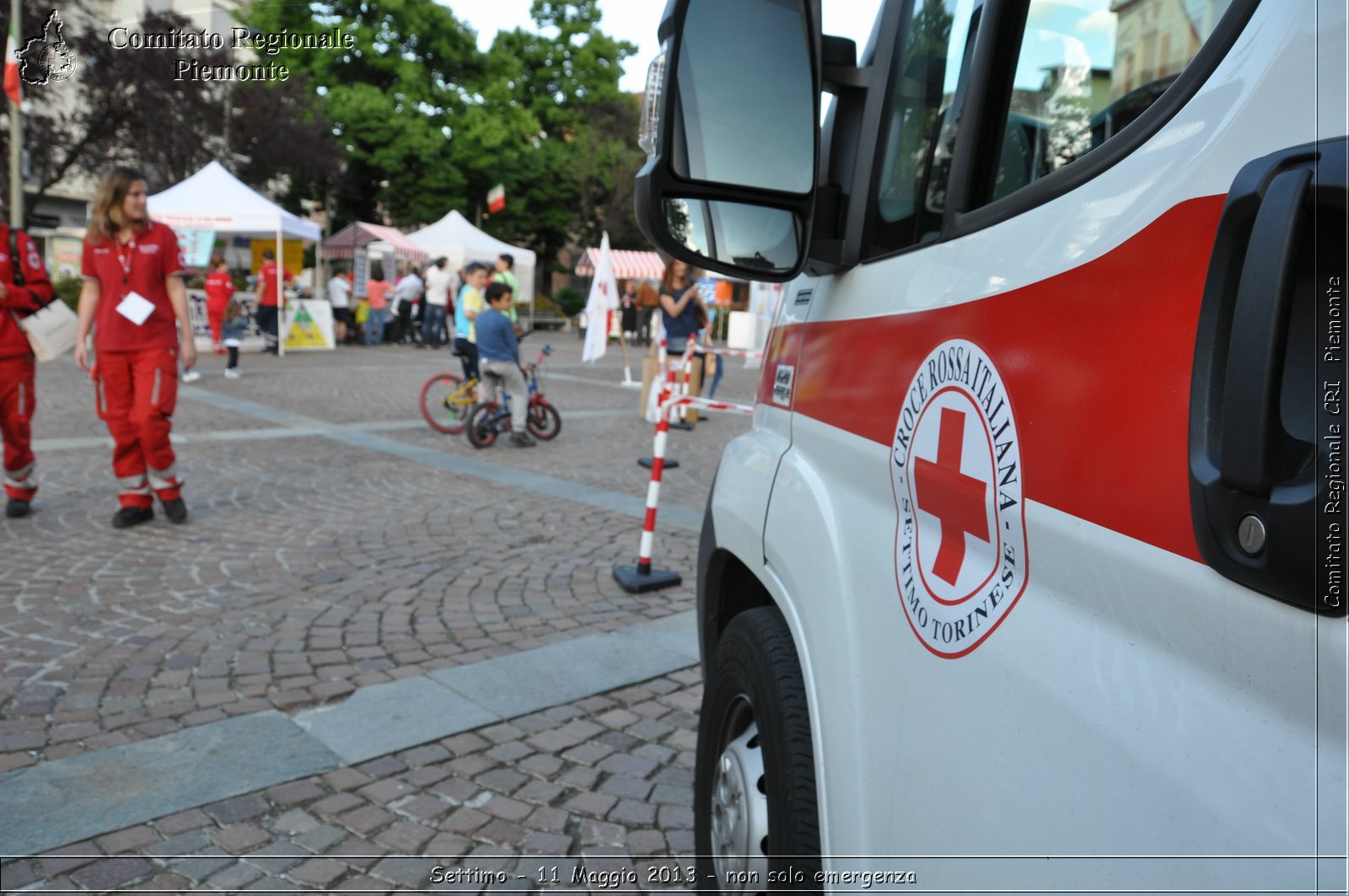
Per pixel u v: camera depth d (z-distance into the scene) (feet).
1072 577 3.12
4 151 63.36
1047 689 3.14
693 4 5.07
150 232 17.52
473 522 19.92
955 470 3.90
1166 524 2.70
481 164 106.93
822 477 5.51
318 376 47.85
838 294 5.65
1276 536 2.29
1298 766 2.23
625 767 9.90
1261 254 2.36
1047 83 4.37
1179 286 2.79
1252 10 2.81
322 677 11.77
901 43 5.36
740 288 93.25
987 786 3.40
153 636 12.87
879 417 4.75
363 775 9.49
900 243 4.94
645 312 88.02
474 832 8.63
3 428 18.28
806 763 5.40
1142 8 3.82
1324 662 2.19
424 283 73.36
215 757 9.67
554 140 122.93
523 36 121.70
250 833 8.43
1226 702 2.46
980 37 4.48
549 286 141.28
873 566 4.59
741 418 38.37
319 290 72.95
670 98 5.03
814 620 5.17
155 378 17.71
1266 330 2.32
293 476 23.81
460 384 32.01
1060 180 3.58
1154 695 2.69
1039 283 3.47
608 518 20.66
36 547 16.74
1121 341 2.98
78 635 12.81
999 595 3.51
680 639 13.51
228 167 76.38
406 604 14.62
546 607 14.73
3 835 8.18
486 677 11.92
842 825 4.55
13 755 9.54
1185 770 2.54
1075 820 2.93
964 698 3.63
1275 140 2.52
